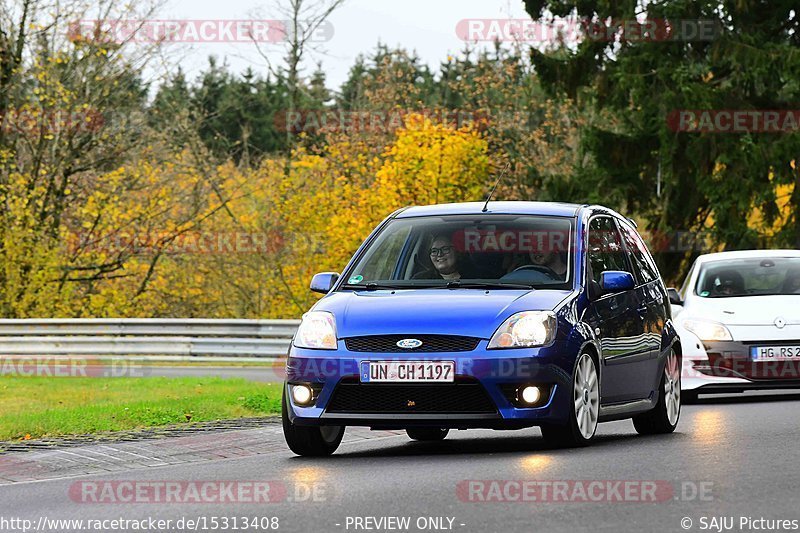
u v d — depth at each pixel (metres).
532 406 26.75
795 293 46.31
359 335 27.22
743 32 112.00
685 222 115.44
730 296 46.44
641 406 31.58
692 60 114.00
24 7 95.56
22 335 77.25
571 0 118.62
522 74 145.75
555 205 31.83
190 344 74.62
